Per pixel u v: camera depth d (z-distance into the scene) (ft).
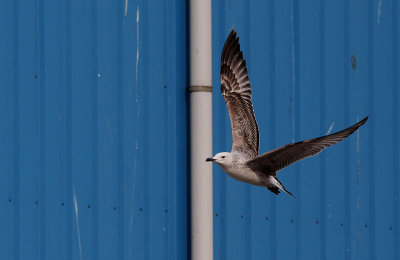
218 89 37.37
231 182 37.19
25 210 34.22
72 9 35.29
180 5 36.96
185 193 36.63
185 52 36.94
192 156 36.24
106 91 35.68
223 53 32.48
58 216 34.68
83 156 35.14
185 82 36.83
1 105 34.14
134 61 36.17
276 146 38.14
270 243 37.76
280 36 38.47
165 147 36.45
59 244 34.63
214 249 36.86
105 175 35.45
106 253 35.29
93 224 35.17
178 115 36.73
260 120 37.93
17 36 34.53
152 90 36.40
